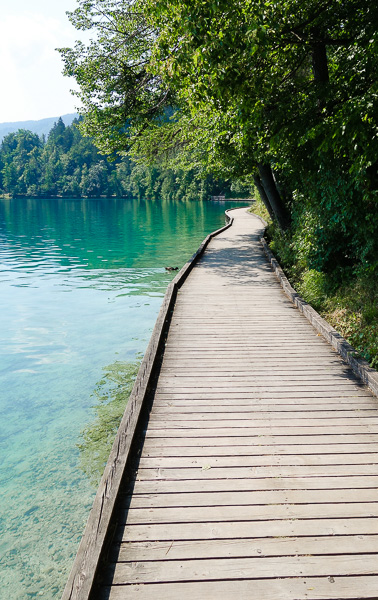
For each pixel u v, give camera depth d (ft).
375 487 10.69
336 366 18.53
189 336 22.63
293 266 38.81
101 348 26.94
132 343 27.76
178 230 95.91
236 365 18.71
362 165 18.57
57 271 51.44
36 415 19.08
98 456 16.02
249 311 27.48
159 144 59.98
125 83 48.47
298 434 13.14
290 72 25.66
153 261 57.26
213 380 17.17
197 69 17.89
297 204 36.37
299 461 11.78
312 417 14.17
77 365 24.43
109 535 9.06
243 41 16.49
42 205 258.37
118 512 9.93
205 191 250.37
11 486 14.34
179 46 18.10
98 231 96.48
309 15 21.98
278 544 8.96
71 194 434.30
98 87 48.49
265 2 17.61
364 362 17.70
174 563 8.55
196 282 36.24
